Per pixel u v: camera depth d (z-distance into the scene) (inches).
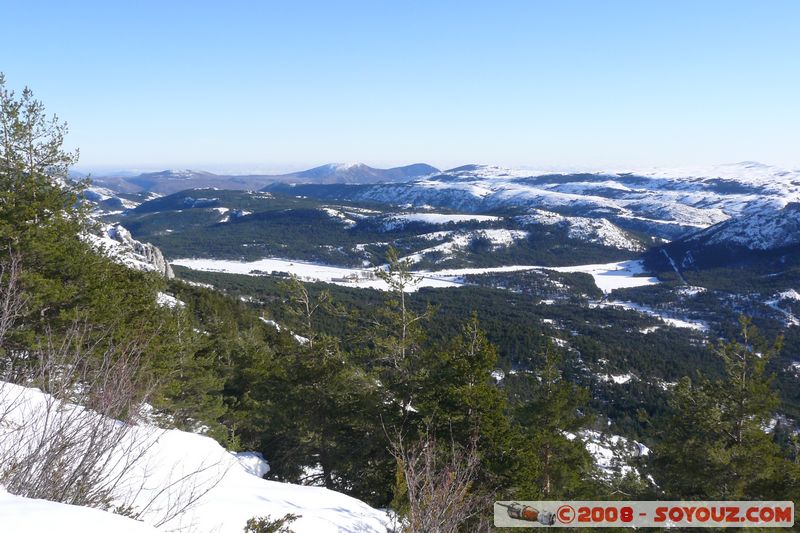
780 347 460.8
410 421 508.1
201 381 654.5
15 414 176.7
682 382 526.9
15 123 504.4
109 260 614.5
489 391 450.6
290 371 645.9
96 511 110.8
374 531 286.0
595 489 548.1
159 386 324.5
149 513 199.5
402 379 568.1
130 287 618.5
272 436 661.3
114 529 104.8
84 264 541.3
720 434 485.7
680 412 518.3
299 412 586.2
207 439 389.1
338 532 262.8
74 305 498.9
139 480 237.3
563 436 589.6
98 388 164.4
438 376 498.9
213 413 654.5
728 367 482.6
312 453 600.1
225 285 5684.1
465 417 449.1
